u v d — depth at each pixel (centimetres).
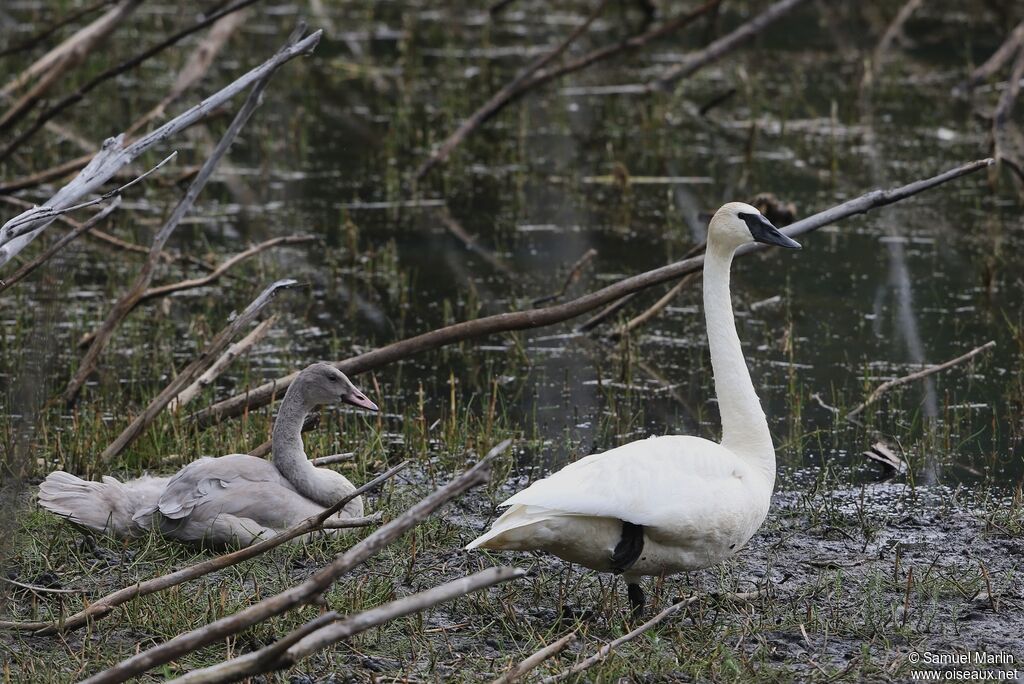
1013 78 2136
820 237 1836
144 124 1850
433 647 803
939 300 1585
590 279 1662
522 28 3078
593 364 1426
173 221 1250
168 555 926
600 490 791
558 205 1966
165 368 1380
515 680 718
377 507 1015
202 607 843
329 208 1942
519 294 1616
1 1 2791
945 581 906
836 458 1180
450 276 1681
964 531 1020
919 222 1883
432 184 2067
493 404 1198
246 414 1140
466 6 3319
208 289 1631
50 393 1235
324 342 1462
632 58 2831
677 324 1552
